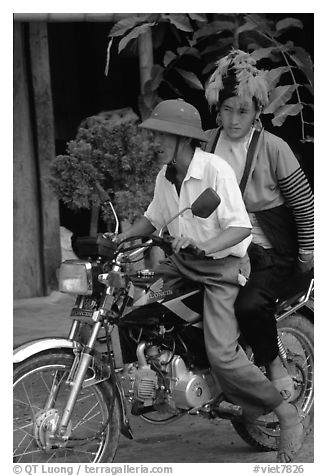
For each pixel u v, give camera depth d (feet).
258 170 11.82
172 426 14.10
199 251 10.46
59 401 13.46
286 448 11.63
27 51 20.12
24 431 11.34
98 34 21.62
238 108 11.66
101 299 10.73
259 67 19.89
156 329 11.29
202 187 11.03
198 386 11.33
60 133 21.75
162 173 11.59
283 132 21.39
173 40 20.66
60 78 21.65
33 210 20.49
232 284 11.19
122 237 11.86
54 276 20.54
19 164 20.25
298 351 13.39
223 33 19.19
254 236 12.08
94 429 12.21
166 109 11.05
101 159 14.53
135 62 21.59
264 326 11.41
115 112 20.59
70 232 21.16
